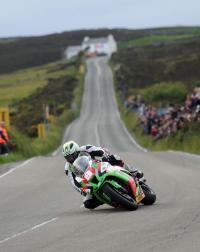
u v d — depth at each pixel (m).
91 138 171.00
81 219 30.33
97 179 31.45
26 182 53.91
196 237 22.41
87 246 22.45
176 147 102.56
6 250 23.25
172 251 20.14
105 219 29.34
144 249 20.89
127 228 25.84
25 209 37.09
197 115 102.12
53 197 42.00
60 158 83.38
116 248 21.50
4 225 31.09
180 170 55.16
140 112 177.62
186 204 32.34
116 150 134.12
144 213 30.03
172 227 25.11
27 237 26.22
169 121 116.31
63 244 23.39
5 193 46.66
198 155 75.44
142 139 149.88
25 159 91.94
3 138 89.19
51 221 30.84
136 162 68.12
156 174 52.69
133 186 31.55
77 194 42.56
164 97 182.75
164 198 36.28
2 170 68.56
